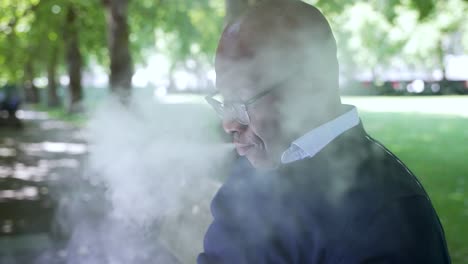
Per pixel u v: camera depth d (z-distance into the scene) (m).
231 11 6.07
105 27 24.39
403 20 19.55
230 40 1.29
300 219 1.26
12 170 10.87
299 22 1.26
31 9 20.17
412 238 1.12
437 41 38.38
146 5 21.47
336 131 1.29
